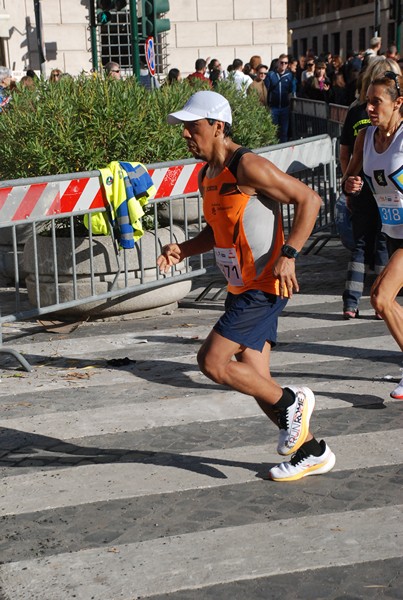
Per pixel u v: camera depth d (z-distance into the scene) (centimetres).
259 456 511
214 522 432
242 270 439
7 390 645
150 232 834
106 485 479
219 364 438
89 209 775
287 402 458
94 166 822
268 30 2703
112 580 384
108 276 809
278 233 439
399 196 564
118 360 700
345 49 5819
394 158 555
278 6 2694
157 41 2612
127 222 782
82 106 837
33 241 758
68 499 464
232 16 2686
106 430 559
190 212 1150
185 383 646
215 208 436
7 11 2606
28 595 375
